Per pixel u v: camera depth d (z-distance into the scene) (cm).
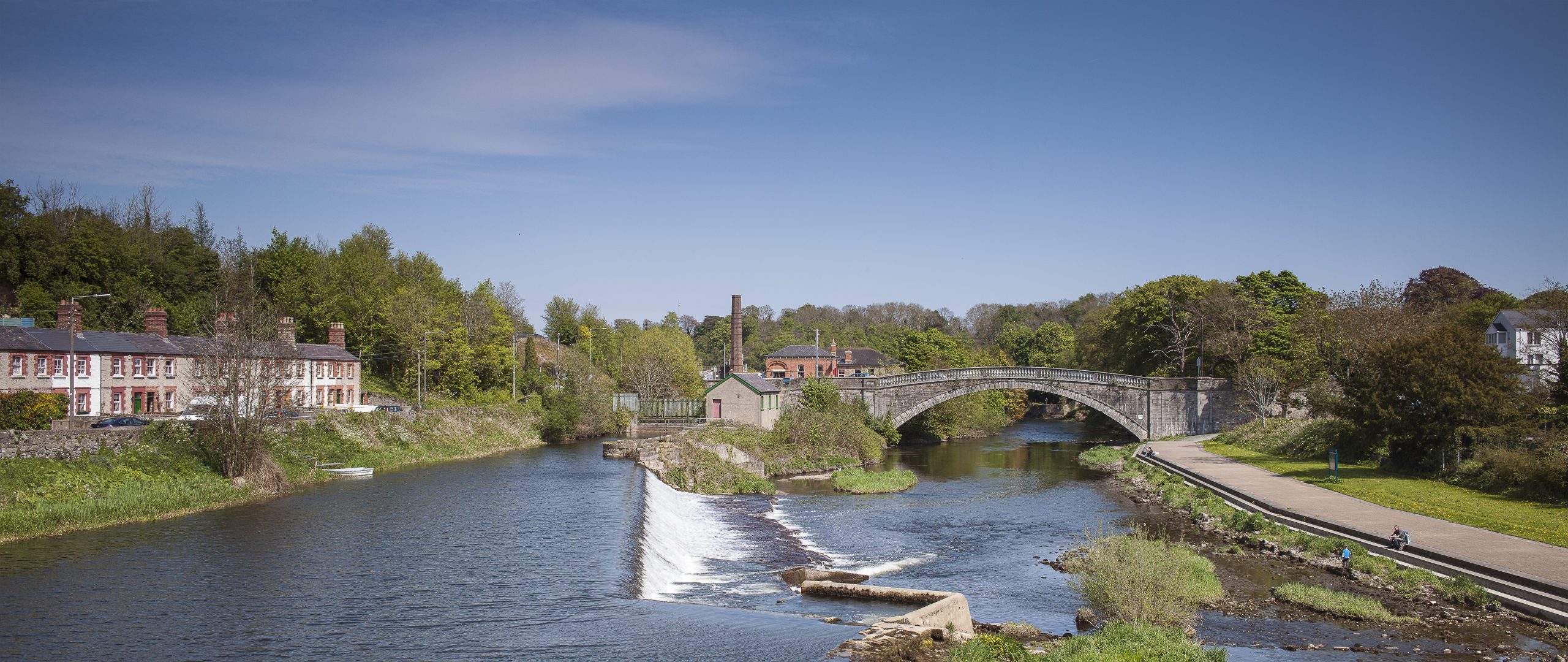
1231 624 2897
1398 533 3547
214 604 2712
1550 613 2797
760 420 8088
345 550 3462
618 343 14375
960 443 10188
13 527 3559
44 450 4138
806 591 3194
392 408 7769
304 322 9369
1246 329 9088
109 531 3772
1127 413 8950
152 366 6431
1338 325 7425
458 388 9431
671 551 3850
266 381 5056
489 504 4572
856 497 5769
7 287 7494
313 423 6219
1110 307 13375
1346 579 3450
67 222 8681
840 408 8288
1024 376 9075
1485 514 4106
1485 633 2762
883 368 16212
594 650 2325
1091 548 3288
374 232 13838
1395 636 2764
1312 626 2873
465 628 2509
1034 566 3806
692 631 2517
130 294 7925
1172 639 2436
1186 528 4588
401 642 2375
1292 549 3853
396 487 5247
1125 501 5612
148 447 4666
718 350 19038
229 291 7819
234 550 3444
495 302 10981
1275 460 6612
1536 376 6881
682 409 10362
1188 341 9844
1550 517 3997
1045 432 11825
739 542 4175
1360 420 5603
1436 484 5088
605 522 4041
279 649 2316
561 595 2859
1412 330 7100
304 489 5162
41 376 5481
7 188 8056
